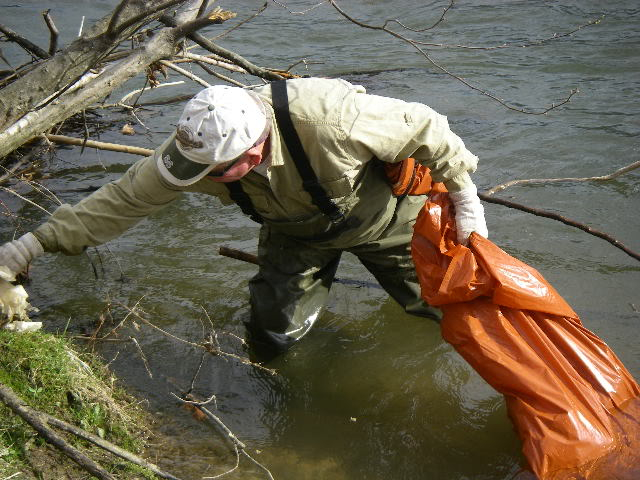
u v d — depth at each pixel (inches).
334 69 297.6
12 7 352.5
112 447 102.0
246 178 121.8
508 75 284.2
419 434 133.2
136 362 148.5
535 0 366.6
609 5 353.1
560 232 190.2
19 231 194.4
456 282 124.3
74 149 238.1
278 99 114.0
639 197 204.4
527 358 120.2
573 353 123.2
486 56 304.2
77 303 166.9
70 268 180.2
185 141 106.5
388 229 140.6
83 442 116.3
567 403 115.7
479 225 128.4
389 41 327.9
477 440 131.3
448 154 121.1
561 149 229.1
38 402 118.6
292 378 147.3
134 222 120.6
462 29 337.4
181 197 213.0
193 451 126.6
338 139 113.5
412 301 150.9
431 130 118.5
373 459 127.7
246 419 136.4
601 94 264.1
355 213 130.2
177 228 198.1
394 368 150.0
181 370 147.6
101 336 155.7
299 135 114.0
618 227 191.9
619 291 167.8
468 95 267.9
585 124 243.3
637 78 275.7
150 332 158.1
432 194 133.3
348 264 183.5
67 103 135.5
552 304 125.4
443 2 371.6
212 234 195.5
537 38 320.5
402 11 363.9
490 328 124.0
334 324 162.9
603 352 124.3
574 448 113.3
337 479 123.3
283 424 135.6
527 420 117.1
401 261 146.1
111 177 223.0
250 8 368.2
